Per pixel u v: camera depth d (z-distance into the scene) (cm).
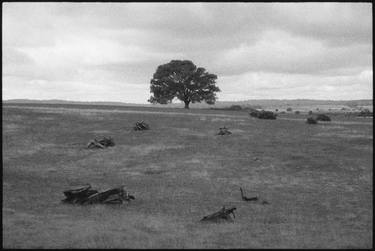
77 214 2269
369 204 2891
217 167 4250
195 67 14175
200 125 7294
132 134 6259
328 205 2842
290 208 2716
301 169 4188
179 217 2333
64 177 3700
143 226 1989
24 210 2336
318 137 6219
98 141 5359
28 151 4928
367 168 4228
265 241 1741
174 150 5141
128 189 3266
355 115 10925
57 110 8788
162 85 14012
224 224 2148
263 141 5825
